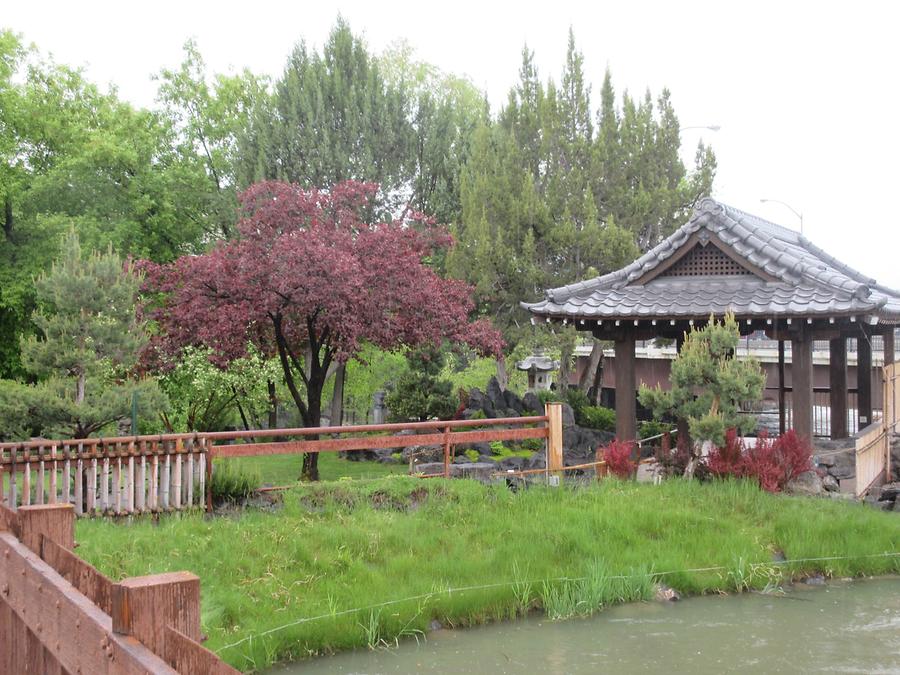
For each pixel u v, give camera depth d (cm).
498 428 2091
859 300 1372
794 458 1355
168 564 859
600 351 2758
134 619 224
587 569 950
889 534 1119
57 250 2527
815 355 2903
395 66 4169
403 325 1612
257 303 1508
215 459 1201
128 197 2872
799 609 911
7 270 2575
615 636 823
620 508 1141
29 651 345
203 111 3173
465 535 1033
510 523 1072
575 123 2542
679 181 2650
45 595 308
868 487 1487
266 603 814
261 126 2641
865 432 1528
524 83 2600
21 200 2677
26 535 364
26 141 2869
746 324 1549
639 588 939
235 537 955
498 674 726
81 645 264
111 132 2841
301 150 2547
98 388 1309
